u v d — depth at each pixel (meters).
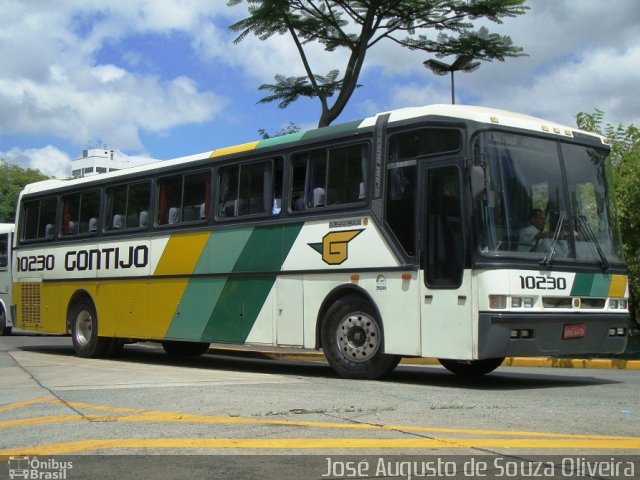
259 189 11.97
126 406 8.05
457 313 9.33
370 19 18.44
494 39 18.45
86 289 15.26
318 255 10.95
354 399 8.35
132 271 14.18
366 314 10.42
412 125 10.02
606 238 10.40
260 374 11.70
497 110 10.13
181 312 13.06
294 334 11.21
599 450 5.86
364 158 10.55
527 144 9.82
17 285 17.30
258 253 11.81
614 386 10.08
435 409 7.66
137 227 14.20
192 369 12.78
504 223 9.33
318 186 11.10
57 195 16.39
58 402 8.42
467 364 11.73
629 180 15.24
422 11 18.09
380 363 10.25
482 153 9.38
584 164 10.40
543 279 9.42
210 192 12.80
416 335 9.73
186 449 6.04
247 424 6.93
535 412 7.49
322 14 18.72
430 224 9.70
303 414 7.39
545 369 13.48
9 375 11.52
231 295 12.19
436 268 9.59
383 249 10.16
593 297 9.94
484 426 6.77
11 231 24.25
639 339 16.47
